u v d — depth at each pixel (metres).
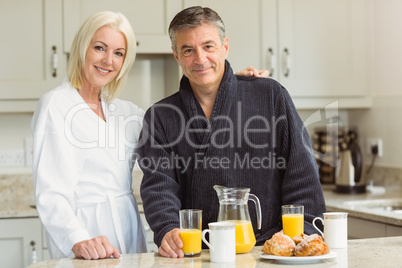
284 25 3.71
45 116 2.08
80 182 2.11
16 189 3.70
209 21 1.88
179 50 1.91
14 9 3.43
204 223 1.97
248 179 1.96
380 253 1.70
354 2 3.82
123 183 2.19
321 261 1.61
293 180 1.93
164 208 1.87
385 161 3.79
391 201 3.36
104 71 2.16
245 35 3.66
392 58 3.67
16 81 3.44
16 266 3.22
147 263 1.64
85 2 3.48
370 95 3.88
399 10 3.59
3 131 3.79
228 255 1.62
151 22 3.55
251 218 1.95
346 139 4.07
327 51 3.79
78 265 1.64
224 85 1.96
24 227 3.23
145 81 3.97
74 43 2.16
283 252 1.62
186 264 1.61
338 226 1.77
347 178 3.70
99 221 2.11
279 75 3.72
